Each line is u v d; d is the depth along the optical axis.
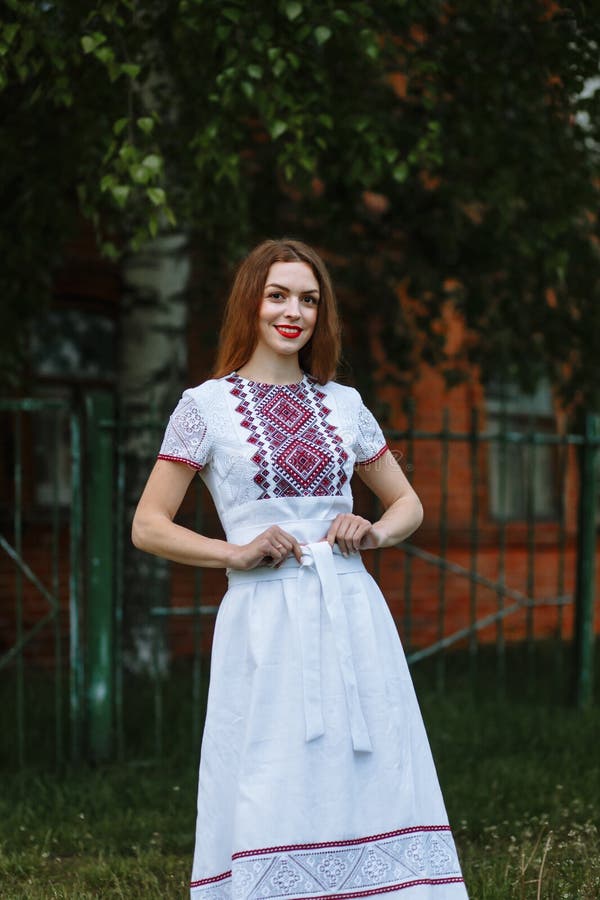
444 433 5.55
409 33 5.06
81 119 4.89
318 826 2.21
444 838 2.37
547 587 9.73
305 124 4.44
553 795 4.05
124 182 4.46
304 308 2.50
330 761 2.23
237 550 2.32
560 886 3.03
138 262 6.23
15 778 4.39
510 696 6.23
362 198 6.92
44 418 7.71
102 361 8.02
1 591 7.32
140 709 5.44
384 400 8.55
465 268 6.98
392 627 2.45
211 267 6.93
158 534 2.39
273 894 2.16
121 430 4.74
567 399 7.25
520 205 5.93
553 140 5.36
